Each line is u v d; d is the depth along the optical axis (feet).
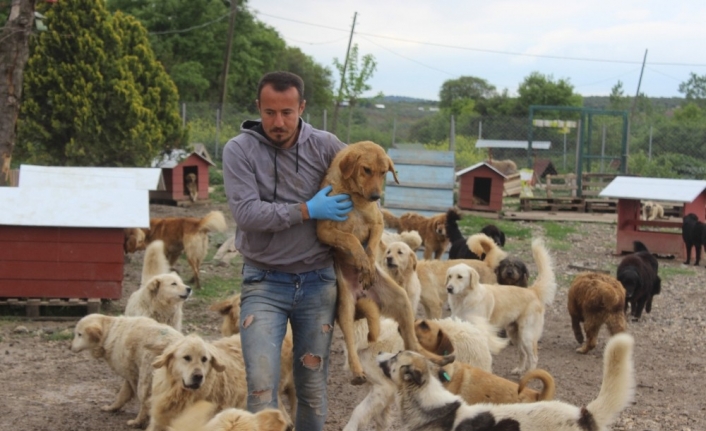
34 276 34.14
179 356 18.47
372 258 15.39
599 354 33.14
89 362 27.96
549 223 78.59
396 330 22.07
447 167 55.47
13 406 22.81
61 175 40.22
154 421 18.98
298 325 15.70
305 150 15.53
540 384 28.30
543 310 31.01
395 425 23.44
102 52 64.80
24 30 45.14
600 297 32.17
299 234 15.16
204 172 76.69
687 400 26.30
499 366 31.30
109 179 40.42
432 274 36.22
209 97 170.19
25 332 31.76
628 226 60.95
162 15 169.99
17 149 64.13
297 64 189.37
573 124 120.98
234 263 50.49
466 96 227.20
